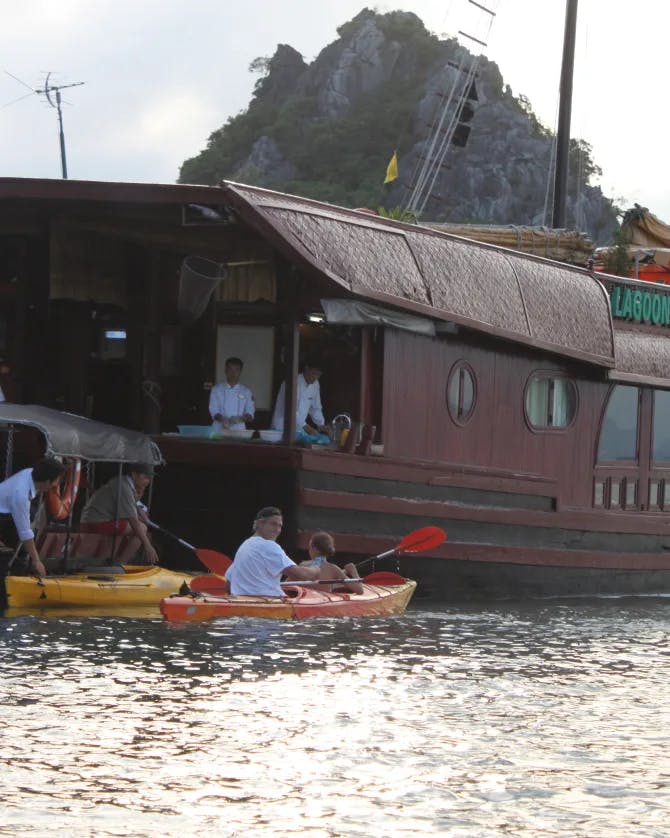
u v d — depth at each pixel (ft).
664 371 123.75
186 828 38.40
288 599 81.20
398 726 52.60
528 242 135.23
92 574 84.07
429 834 38.45
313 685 60.75
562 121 179.63
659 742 51.31
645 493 124.06
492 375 107.34
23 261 106.52
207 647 69.67
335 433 95.81
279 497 89.86
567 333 110.63
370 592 88.12
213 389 97.55
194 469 93.09
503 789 43.55
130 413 108.78
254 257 96.27
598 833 39.01
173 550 94.58
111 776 43.70
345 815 40.04
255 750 47.75
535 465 111.86
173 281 105.29
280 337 102.53
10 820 38.60
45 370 108.88
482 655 73.26
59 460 79.97
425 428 100.78
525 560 108.37
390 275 94.22
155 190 88.48
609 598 115.24
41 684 58.54
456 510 101.86
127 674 61.57
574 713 56.85
